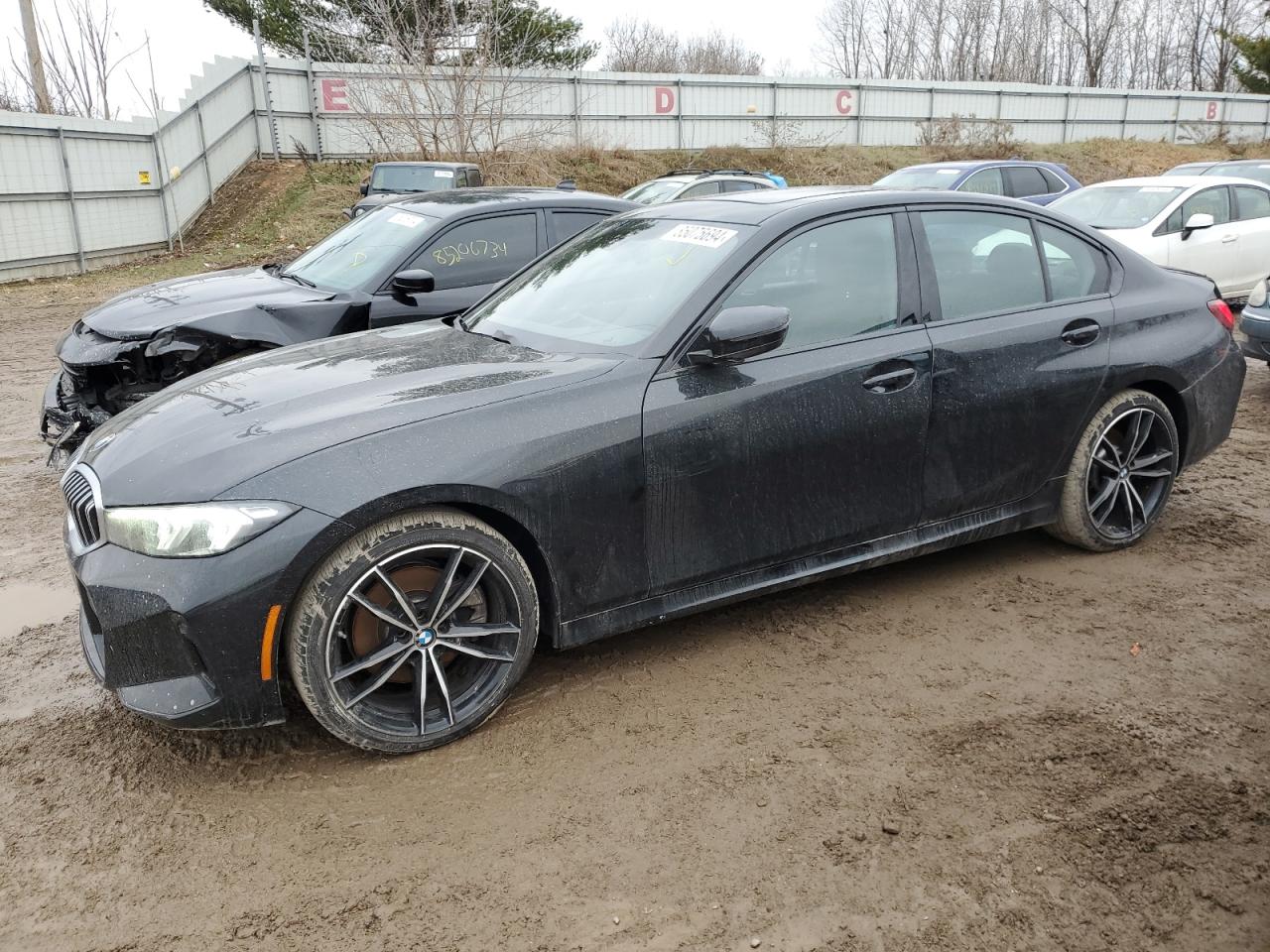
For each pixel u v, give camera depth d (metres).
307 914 2.42
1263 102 40.31
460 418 3.04
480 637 3.10
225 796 2.88
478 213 6.50
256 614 2.74
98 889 2.52
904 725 3.19
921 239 3.94
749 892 2.47
